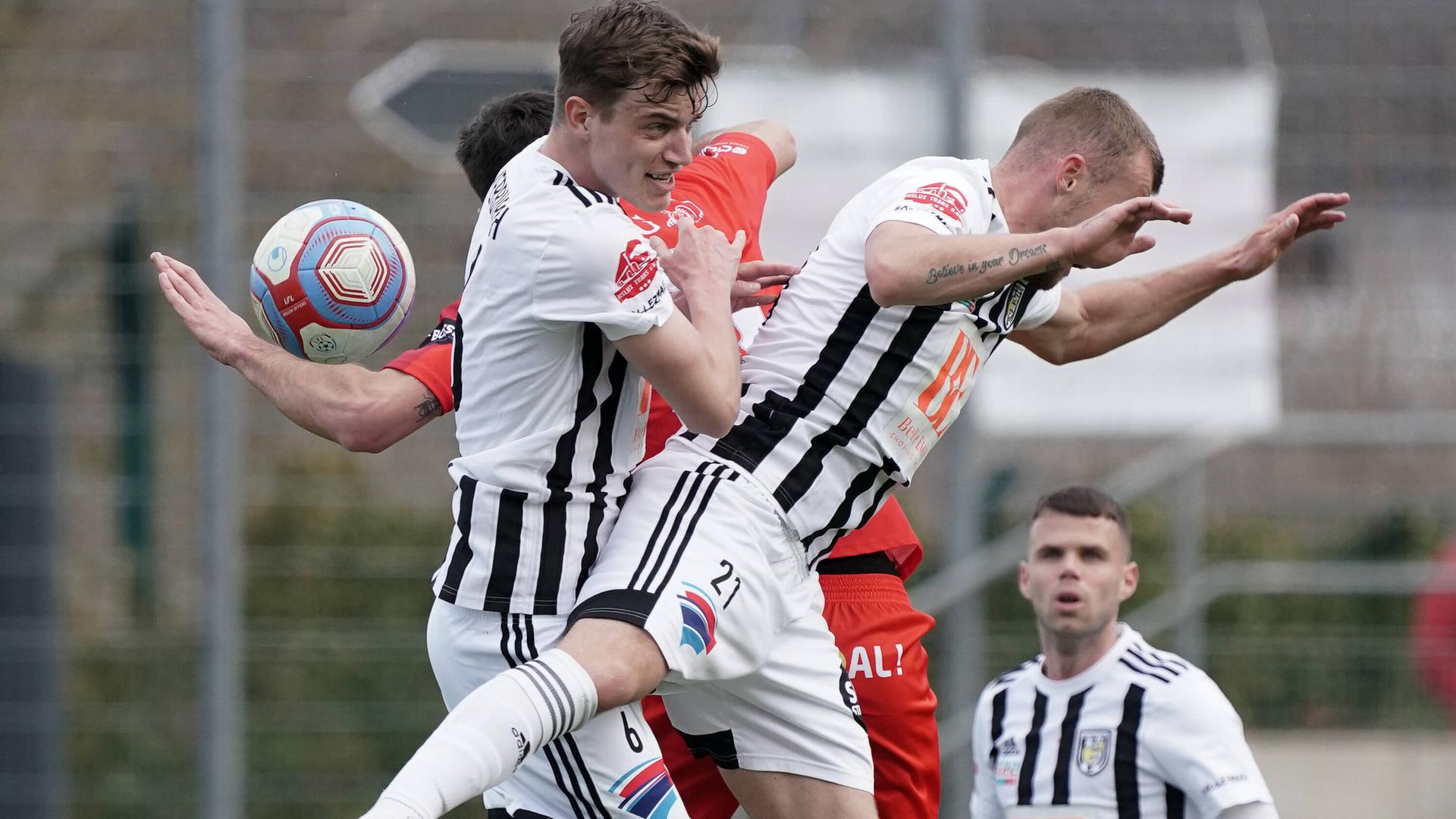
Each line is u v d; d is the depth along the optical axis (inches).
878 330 459.8
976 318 470.0
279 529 1012.5
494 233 427.5
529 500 429.7
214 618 855.1
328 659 967.6
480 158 538.3
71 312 1005.8
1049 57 1001.5
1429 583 947.3
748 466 456.1
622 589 425.4
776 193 933.2
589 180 431.2
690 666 431.2
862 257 464.8
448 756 394.9
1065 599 660.1
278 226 470.9
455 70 976.3
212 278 861.8
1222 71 995.3
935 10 978.1
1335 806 970.1
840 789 486.9
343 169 1000.9
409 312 481.7
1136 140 476.1
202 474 860.6
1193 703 636.7
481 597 432.1
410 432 479.2
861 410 461.1
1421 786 966.4
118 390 961.5
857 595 557.3
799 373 464.4
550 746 436.8
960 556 884.6
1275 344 987.3
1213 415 984.9
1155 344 984.3
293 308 464.1
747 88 938.1
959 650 876.0
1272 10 1012.5
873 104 935.0
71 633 949.8
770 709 480.1
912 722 561.0
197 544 884.0
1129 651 665.0
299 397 466.3
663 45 413.4
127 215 971.9
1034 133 479.5
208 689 852.6
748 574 445.4
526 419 430.0
